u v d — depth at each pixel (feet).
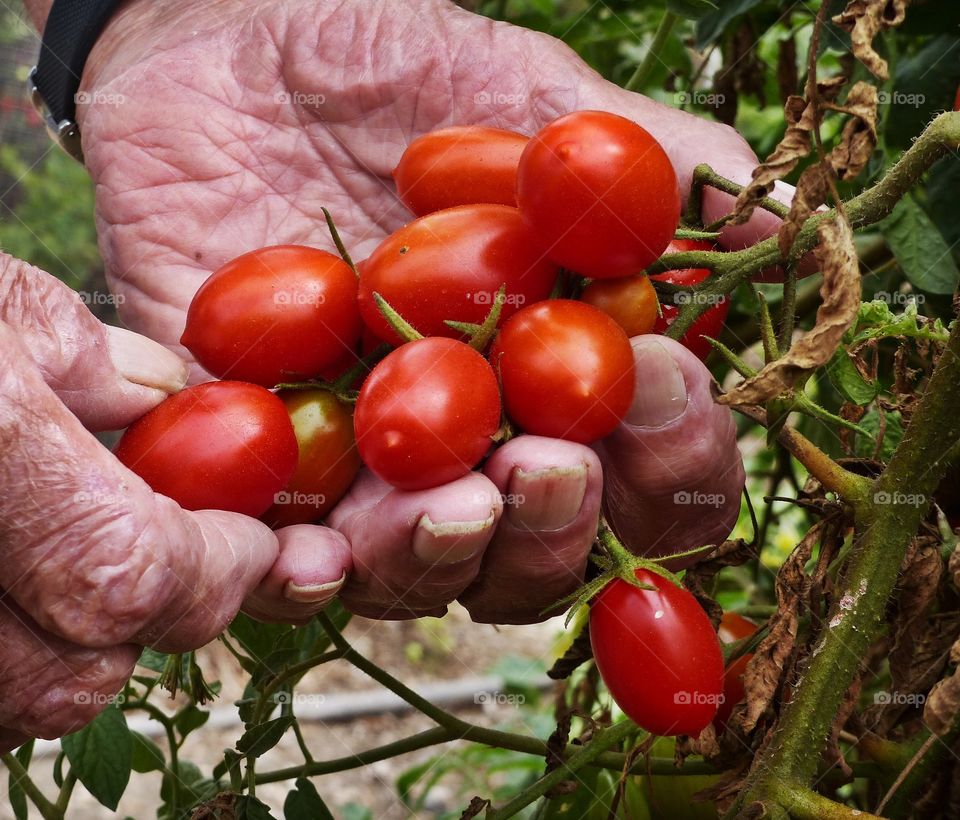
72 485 1.06
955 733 1.24
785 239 1.11
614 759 1.46
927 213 1.63
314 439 1.25
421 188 1.32
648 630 1.18
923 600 1.24
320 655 1.45
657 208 1.17
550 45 1.66
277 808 2.90
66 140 1.97
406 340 1.18
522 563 1.20
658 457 1.21
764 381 1.08
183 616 1.12
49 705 1.12
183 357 1.72
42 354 1.16
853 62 1.62
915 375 1.32
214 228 1.76
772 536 2.41
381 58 1.70
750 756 1.34
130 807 2.81
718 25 1.72
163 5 1.88
